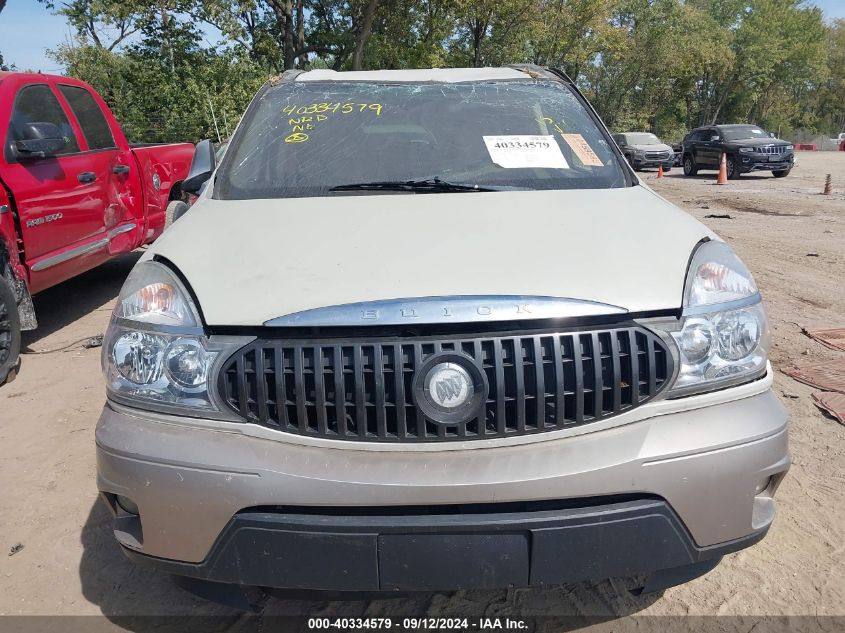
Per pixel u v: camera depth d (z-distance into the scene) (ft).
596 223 8.10
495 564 6.30
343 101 11.36
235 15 69.00
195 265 7.42
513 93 11.58
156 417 6.77
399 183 9.58
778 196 51.16
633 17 168.35
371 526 6.21
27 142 16.10
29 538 9.78
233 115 61.93
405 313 6.48
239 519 6.36
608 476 6.30
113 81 74.28
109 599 8.52
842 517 9.89
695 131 79.36
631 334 6.64
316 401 6.43
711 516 6.61
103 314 21.11
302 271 7.12
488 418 6.48
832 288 22.66
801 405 13.57
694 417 6.70
